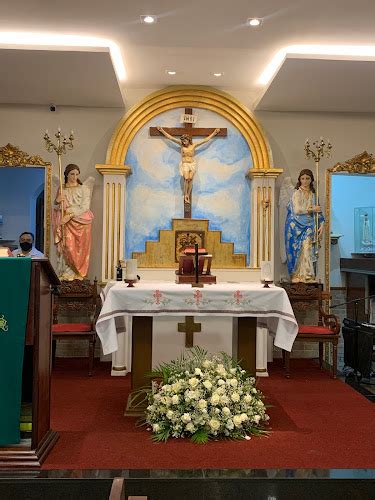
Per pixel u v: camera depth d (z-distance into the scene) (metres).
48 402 3.21
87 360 5.91
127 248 6.09
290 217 5.99
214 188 6.17
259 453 3.12
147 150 6.14
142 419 3.70
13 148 6.06
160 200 6.14
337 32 4.59
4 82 5.41
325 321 5.57
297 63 4.85
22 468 2.76
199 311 3.78
